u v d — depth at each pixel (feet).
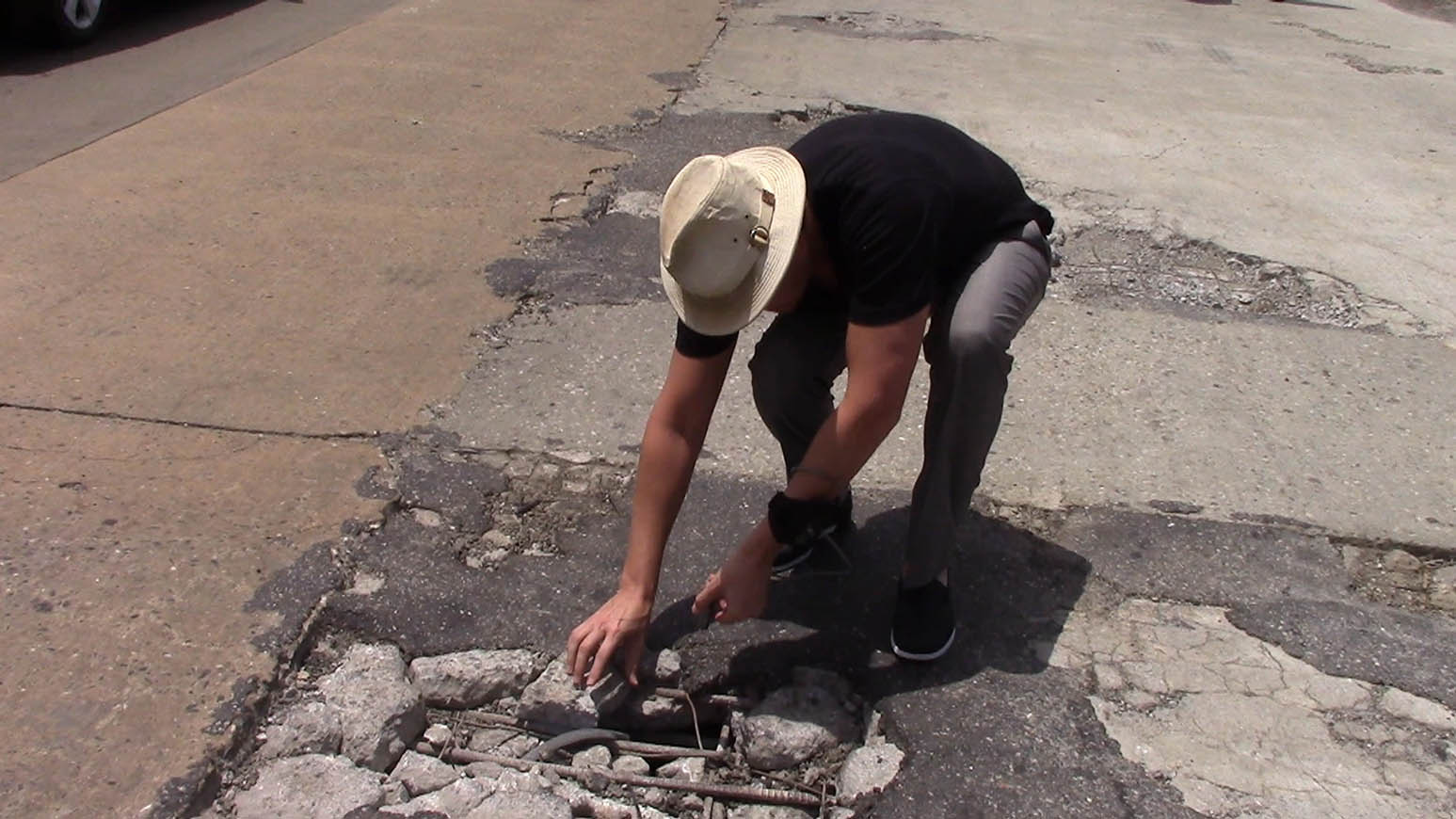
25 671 7.67
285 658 8.03
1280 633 8.68
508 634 8.43
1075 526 9.71
